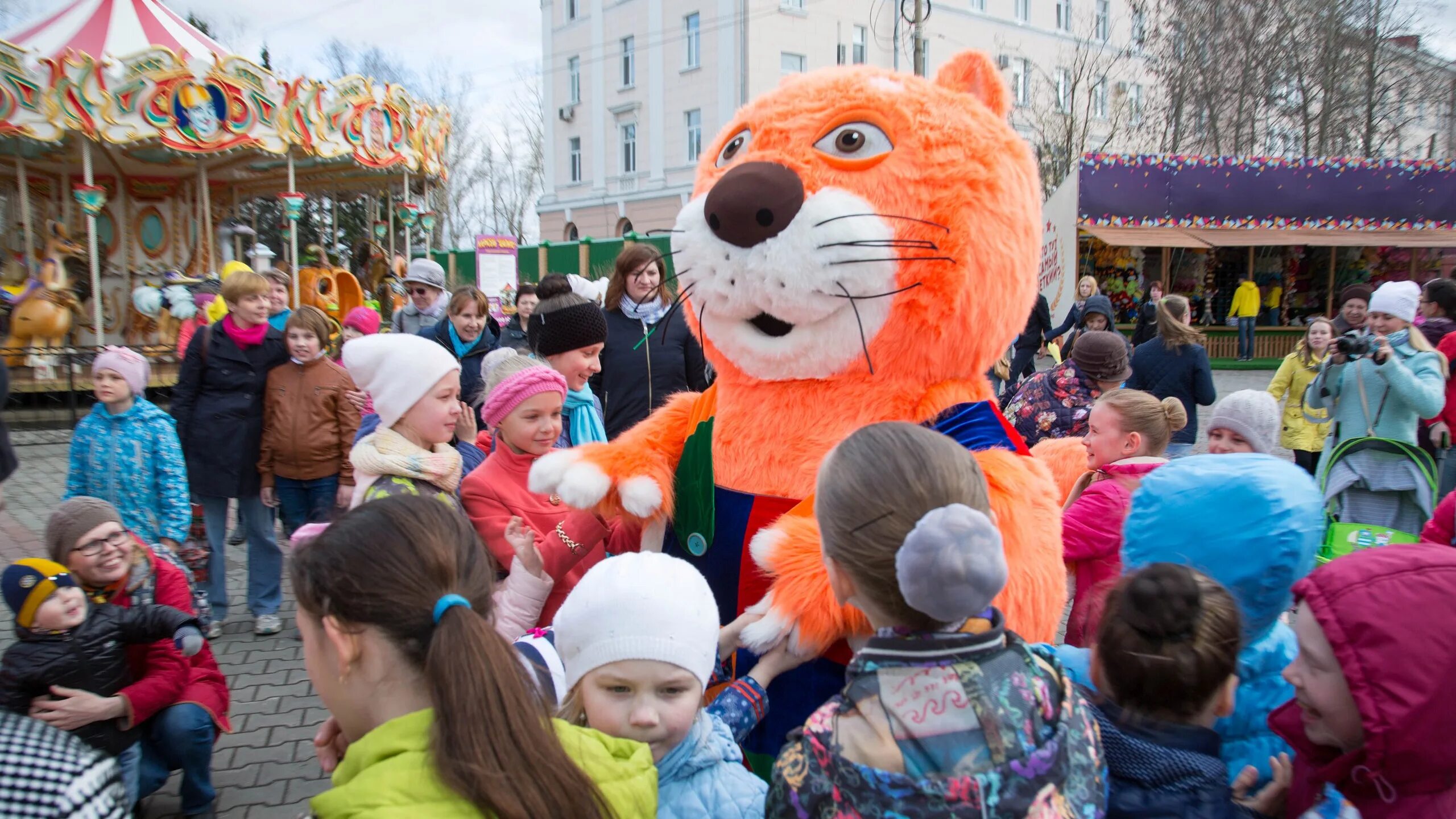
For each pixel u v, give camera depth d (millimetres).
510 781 1126
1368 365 4832
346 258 22000
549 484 2287
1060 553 2006
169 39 14117
